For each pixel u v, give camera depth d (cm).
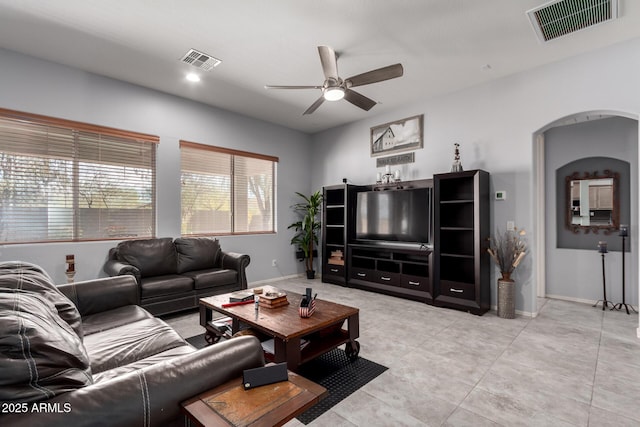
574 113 323
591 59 314
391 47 309
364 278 470
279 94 424
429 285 395
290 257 573
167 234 415
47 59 329
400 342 276
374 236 477
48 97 329
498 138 375
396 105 466
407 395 195
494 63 340
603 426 166
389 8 252
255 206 527
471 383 209
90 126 354
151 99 403
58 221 340
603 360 240
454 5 248
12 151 315
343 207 519
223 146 477
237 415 100
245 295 274
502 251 356
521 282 356
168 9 252
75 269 342
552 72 338
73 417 85
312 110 342
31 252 318
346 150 551
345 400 190
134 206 392
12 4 244
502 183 371
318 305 256
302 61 337
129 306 244
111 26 274
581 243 428
